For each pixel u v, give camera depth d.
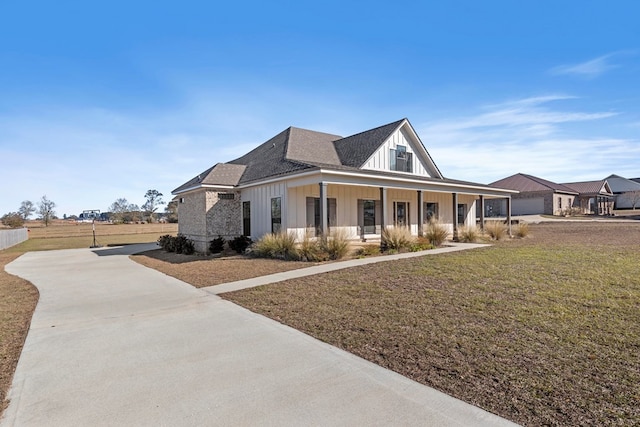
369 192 16.17
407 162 17.66
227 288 7.40
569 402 2.64
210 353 3.90
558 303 5.33
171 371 3.46
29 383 3.28
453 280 7.19
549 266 8.57
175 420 2.56
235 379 3.23
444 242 15.27
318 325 4.78
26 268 12.16
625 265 8.47
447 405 2.65
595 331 4.15
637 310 4.89
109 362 3.73
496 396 2.77
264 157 16.98
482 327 4.41
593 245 13.37
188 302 6.36
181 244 15.73
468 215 21.95
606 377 3.03
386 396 2.83
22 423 2.59
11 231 24.41
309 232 12.65
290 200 13.13
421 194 15.12
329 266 9.59
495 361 3.42
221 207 15.09
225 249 14.94
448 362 3.45
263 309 5.70
